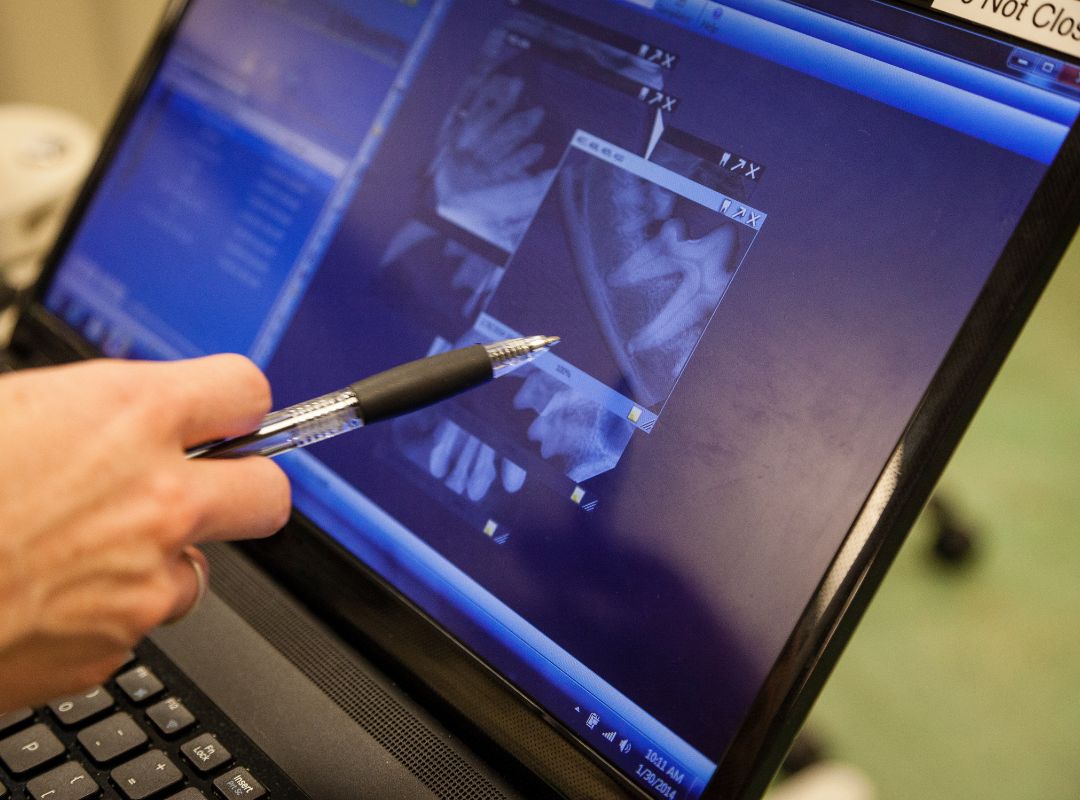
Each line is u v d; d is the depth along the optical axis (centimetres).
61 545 32
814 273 44
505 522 49
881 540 40
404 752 46
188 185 65
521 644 47
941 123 42
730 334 45
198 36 67
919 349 41
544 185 51
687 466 45
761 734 40
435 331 53
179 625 51
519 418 49
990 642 73
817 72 45
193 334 62
